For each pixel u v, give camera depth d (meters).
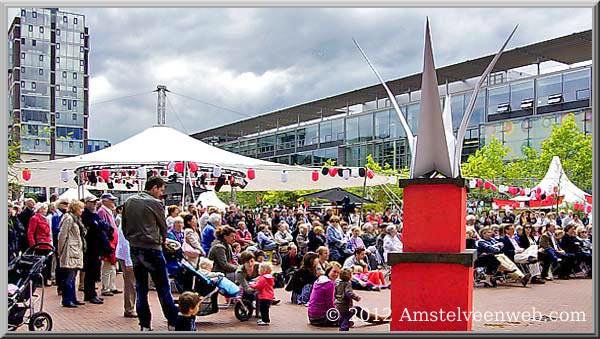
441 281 5.87
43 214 11.21
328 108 52.47
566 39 34.75
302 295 11.10
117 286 13.16
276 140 56.12
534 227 19.44
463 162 39.47
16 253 10.59
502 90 37.94
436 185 5.96
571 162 30.75
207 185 19.89
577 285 15.12
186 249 10.76
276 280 13.66
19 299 7.24
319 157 51.12
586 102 33.66
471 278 5.99
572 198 23.75
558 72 35.03
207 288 9.10
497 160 34.16
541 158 31.80
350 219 23.30
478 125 39.41
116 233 11.21
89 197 10.58
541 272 16.27
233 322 9.20
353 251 15.30
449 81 42.88
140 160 14.41
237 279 9.45
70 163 15.48
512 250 15.52
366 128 46.94
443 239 5.92
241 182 19.22
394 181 24.80
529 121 36.22
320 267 11.25
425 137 6.22
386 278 15.22
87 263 10.38
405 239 6.02
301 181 24.86
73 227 9.95
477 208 29.78
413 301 5.93
